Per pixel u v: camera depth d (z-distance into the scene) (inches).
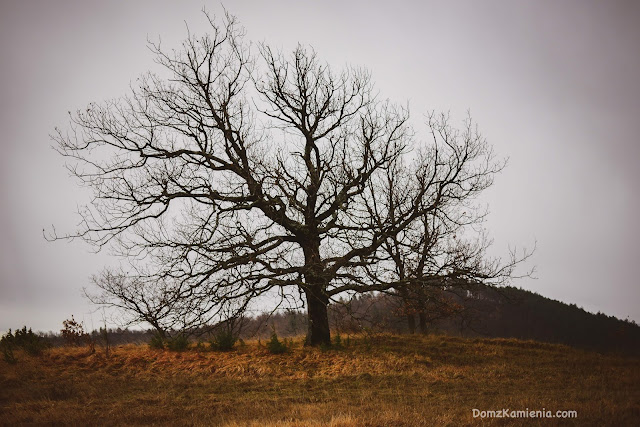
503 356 914.1
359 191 927.0
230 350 890.1
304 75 962.1
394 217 909.2
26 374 733.3
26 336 914.7
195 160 893.8
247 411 544.4
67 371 764.6
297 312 869.8
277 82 958.4
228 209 840.9
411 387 686.5
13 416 526.3
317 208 917.8
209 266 805.9
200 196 861.2
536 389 676.7
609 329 2085.4
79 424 497.4
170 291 767.7
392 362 815.1
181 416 535.5
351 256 898.7
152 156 871.1
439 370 791.7
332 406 559.8
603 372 810.8
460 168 938.7
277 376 750.5
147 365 798.5
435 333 1162.0
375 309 1186.6
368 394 632.4
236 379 729.6
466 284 891.4
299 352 860.6
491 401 590.2
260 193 860.6
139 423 509.0
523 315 2076.8
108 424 497.7
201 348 902.4
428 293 906.1
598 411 511.8
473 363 852.0
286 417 504.7
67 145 836.0
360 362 808.9
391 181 1002.1
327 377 745.6
